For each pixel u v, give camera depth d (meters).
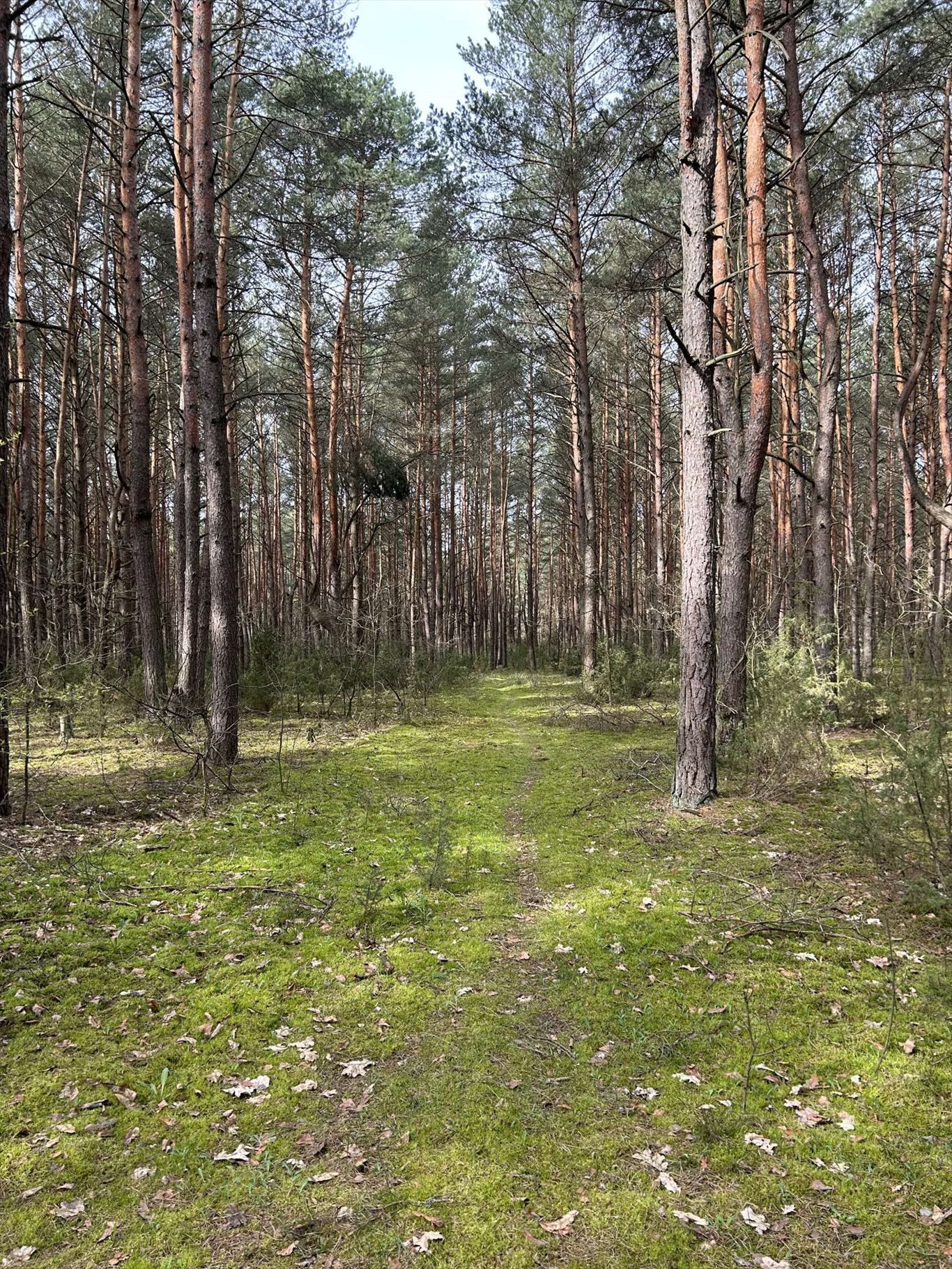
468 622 38.34
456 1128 3.11
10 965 4.21
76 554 16.17
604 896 5.41
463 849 6.55
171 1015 3.91
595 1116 3.18
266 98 15.34
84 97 14.52
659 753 10.18
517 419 34.62
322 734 12.45
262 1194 2.77
